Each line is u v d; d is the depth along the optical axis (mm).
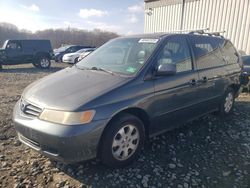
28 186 3012
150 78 3590
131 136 3422
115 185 3062
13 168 3369
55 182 3098
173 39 4180
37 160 3568
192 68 4344
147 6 20922
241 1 13844
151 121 3641
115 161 3289
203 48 4738
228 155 3879
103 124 3027
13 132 4500
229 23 14609
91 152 3027
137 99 3365
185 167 3502
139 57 3848
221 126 5004
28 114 3230
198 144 4191
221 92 5160
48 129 2928
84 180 3137
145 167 3447
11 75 13188
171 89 3838
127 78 3459
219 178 3291
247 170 3492
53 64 21250
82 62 4441
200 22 16328
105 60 4195
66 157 2920
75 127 2877
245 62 8984
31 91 3518
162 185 3102
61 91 3279
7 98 7246
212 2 15438
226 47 5516
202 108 4680
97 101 3043
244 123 5207
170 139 4312
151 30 20688
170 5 18516
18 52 16766
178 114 4094
